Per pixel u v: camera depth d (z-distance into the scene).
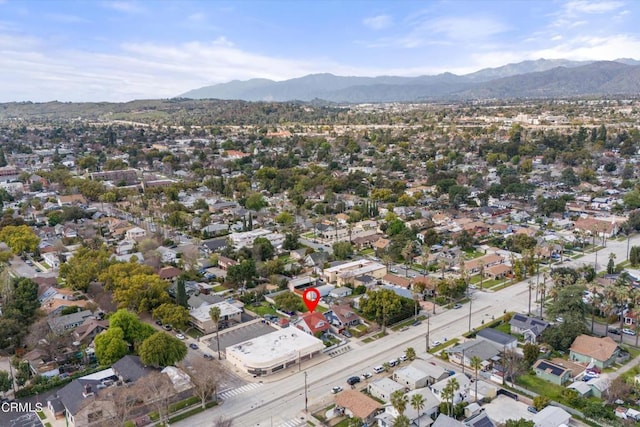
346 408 104.69
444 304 163.62
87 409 101.31
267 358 123.62
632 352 129.75
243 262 179.00
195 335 144.88
